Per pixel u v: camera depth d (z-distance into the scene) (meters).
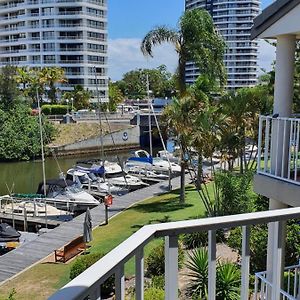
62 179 24.66
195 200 19.47
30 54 70.06
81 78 68.19
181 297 8.20
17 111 40.53
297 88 10.59
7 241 15.32
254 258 8.20
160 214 17.41
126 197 21.62
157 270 10.31
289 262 7.46
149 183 26.48
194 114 16.09
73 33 68.19
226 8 59.44
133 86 86.75
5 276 11.78
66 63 68.38
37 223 18.61
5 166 37.06
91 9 68.81
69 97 58.84
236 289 7.56
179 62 19.50
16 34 71.88
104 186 24.86
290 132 5.80
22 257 13.37
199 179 16.64
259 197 12.89
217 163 24.48
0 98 42.19
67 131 42.75
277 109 6.36
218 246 11.01
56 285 10.98
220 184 14.49
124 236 14.70
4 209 19.89
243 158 19.48
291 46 6.25
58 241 15.00
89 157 41.44
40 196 21.64
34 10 69.38
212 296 2.11
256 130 17.11
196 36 19.12
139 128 45.22
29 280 11.43
